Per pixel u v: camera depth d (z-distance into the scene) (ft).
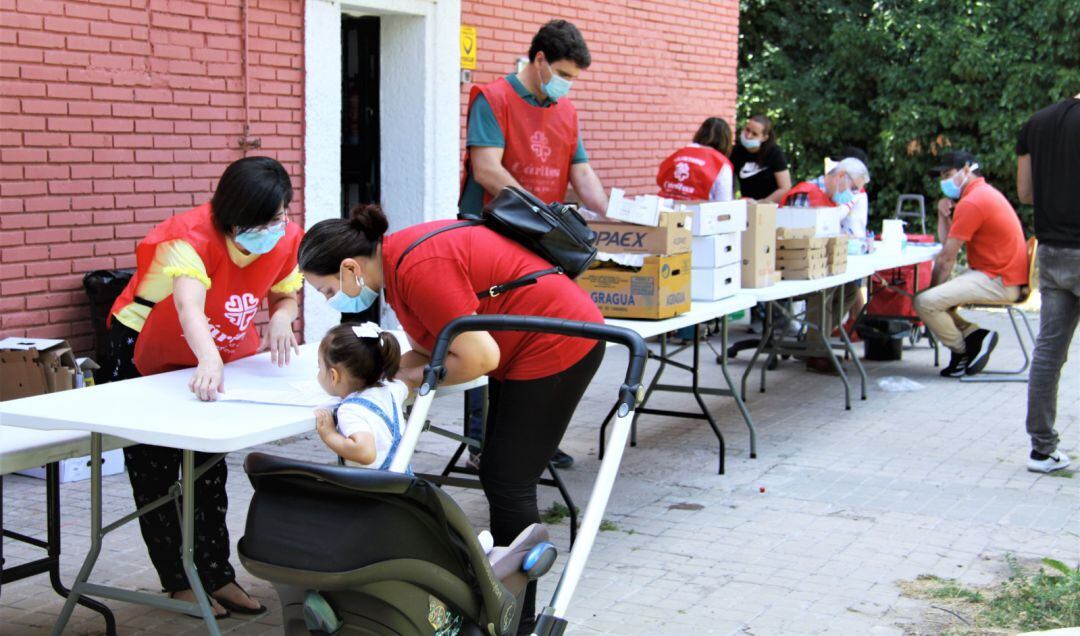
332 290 11.39
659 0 36.70
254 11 23.56
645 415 25.67
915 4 60.03
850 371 30.86
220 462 13.76
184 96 22.36
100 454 11.76
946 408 26.35
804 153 64.85
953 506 18.71
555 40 17.85
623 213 18.16
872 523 17.80
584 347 11.53
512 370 11.57
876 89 63.16
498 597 9.28
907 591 14.89
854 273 25.81
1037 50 56.34
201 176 22.88
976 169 29.32
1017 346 34.83
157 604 11.42
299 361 14.11
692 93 39.06
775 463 21.45
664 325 17.57
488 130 18.34
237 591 14.10
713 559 16.08
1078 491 19.58
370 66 28.40
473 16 29.19
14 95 19.43
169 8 21.86
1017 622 13.73
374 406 10.94
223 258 12.62
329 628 8.41
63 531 16.98
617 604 14.37
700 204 20.08
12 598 14.43
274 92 24.21
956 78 58.59
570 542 16.58
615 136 35.50
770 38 66.90
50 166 20.11
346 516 8.31
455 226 11.55
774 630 13.57
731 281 21.09
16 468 11.07
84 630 13.48
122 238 21.47
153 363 13.41
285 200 12.25
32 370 17.78
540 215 11.60
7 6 19.17
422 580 8.63
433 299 11.10
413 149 28.02
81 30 20.36
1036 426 20.63
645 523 17.75
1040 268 20.10
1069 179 19.30
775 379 29.86
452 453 21.89
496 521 11.82
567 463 20.97
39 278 20.12
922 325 35.70
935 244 33.37
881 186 63.72
